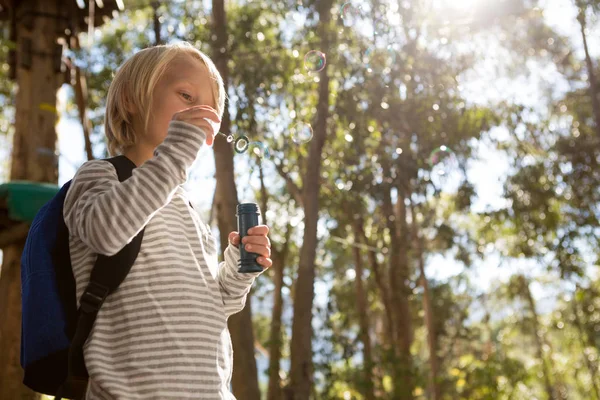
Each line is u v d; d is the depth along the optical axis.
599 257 17.00
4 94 14.10
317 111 11.05
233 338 8.81
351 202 13.51
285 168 13.45
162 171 1.54
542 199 15.85
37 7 7.34
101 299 1.56
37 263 1.62
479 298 21.16
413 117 11.53
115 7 7.90
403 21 11.11
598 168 17.22
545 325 21.78
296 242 17.02
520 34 14.73
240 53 11.54
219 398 1.61
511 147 15.25
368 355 13.41
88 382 1.55
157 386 1.53
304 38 11.45
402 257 16.56
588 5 14.60
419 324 20.41
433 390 17.47
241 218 1.91
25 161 6.91
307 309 9.92
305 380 9.62
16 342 6.07
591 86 16.41
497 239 18.97
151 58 1.84
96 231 1.49
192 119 1.62
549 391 21.16
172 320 1.59
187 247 1.71
